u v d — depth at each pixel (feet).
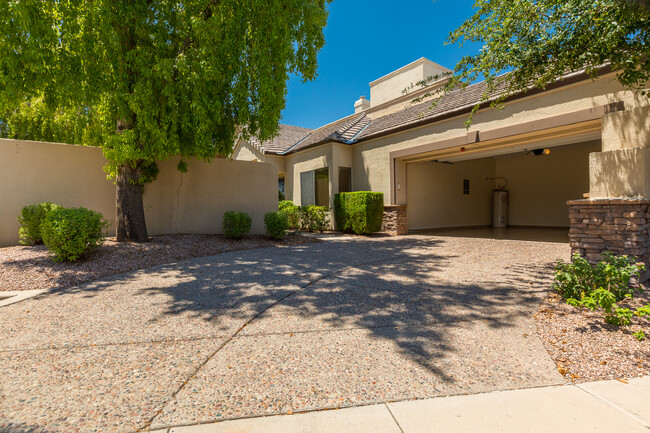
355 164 46.55
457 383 7.87
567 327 10.98
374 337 10.57
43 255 21.59
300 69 27.53
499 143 33.35
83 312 12.94
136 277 18.60
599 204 15.79
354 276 18.78
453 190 50.85
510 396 7.32
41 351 9.61
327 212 45.03
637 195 15.20
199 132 23.66
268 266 21.59
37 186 27.14
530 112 28.37
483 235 40.50
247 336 10.69
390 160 41.32
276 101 25.79
